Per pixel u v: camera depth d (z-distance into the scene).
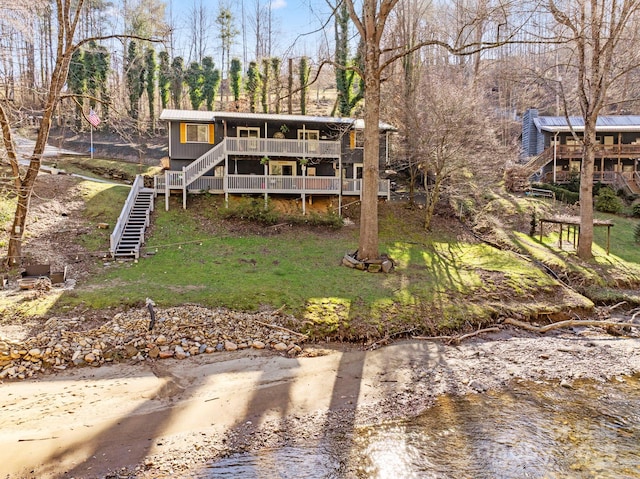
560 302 15.25
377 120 16.89
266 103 37.66
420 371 10.57
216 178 23.25
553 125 34.94
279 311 12.83
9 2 14.20
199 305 12.57
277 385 9.59
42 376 9.48
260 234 20.81
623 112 41.59
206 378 9.71
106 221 19.67
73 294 12.52
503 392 9.59
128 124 23.94
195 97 39.06
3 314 11.09
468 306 14.43
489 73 36.53
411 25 31.31
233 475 6.63
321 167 26.61
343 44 31.91
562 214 24.94
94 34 36.91
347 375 10.21
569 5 19.34
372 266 16.88
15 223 14.74
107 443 7.32
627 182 30.44
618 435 7.87
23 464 6.71
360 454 7.22
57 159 30.06
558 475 6.68
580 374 10.54
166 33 18.05
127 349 10.54
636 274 17.80
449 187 23.33
